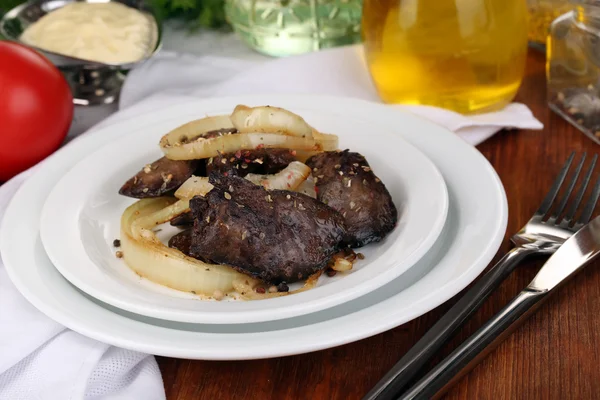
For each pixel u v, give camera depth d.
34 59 0.79
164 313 0.58
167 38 0.97
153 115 0.74
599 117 0.74
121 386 0.60
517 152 0.75
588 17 0.73
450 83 0.75
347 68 0.83
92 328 0.58
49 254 0.62
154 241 0.63
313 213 0.62
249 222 0.61
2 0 0.95
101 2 0.91
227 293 0.62
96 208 0.67
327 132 0.71
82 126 0.85
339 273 0.63
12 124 0.77
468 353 0.58
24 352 0.60
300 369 0.60
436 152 0.69
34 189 0.68
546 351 0.60
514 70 0.75
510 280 0.64
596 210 0.69
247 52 0.94
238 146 0.66
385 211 0.64
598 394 0.58
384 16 0.74
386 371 0.60
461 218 0.64
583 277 0.64
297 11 0.88
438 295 0.58
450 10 0.72
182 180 0.66
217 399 0.59
